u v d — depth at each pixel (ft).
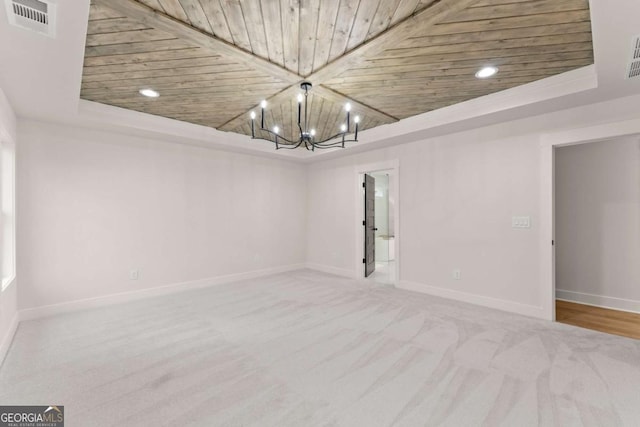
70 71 7.29
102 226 12.49
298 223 20.26
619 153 12.18
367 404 6.08
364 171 17.10
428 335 9.38
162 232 14.21
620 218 12.15
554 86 9.21
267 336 9.35
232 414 5.80
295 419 5.65
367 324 10.30
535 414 5.75
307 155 18.35
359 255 17.56
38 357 7.97
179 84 9.66
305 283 16.25
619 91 8.77
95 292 12.28
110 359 7.89
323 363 7.70
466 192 12.80
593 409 5.90
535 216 10.98
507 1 5.89
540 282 10.88
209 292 14.44
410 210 14.75
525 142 11.20
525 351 8.29
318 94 10.49
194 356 8.07
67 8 5.08
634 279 11.82
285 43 7.40
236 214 17.03
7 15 5.17
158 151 14.12
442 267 13.60
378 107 11.82
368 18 6.46
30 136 10.90
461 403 6.09
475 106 11.00
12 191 10.11
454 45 7.46
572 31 6.88
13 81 7.82
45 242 11.16
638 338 9.17
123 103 11.33
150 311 11.63
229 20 6.52
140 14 6.21
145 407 5.99
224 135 15.08
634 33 5.92
